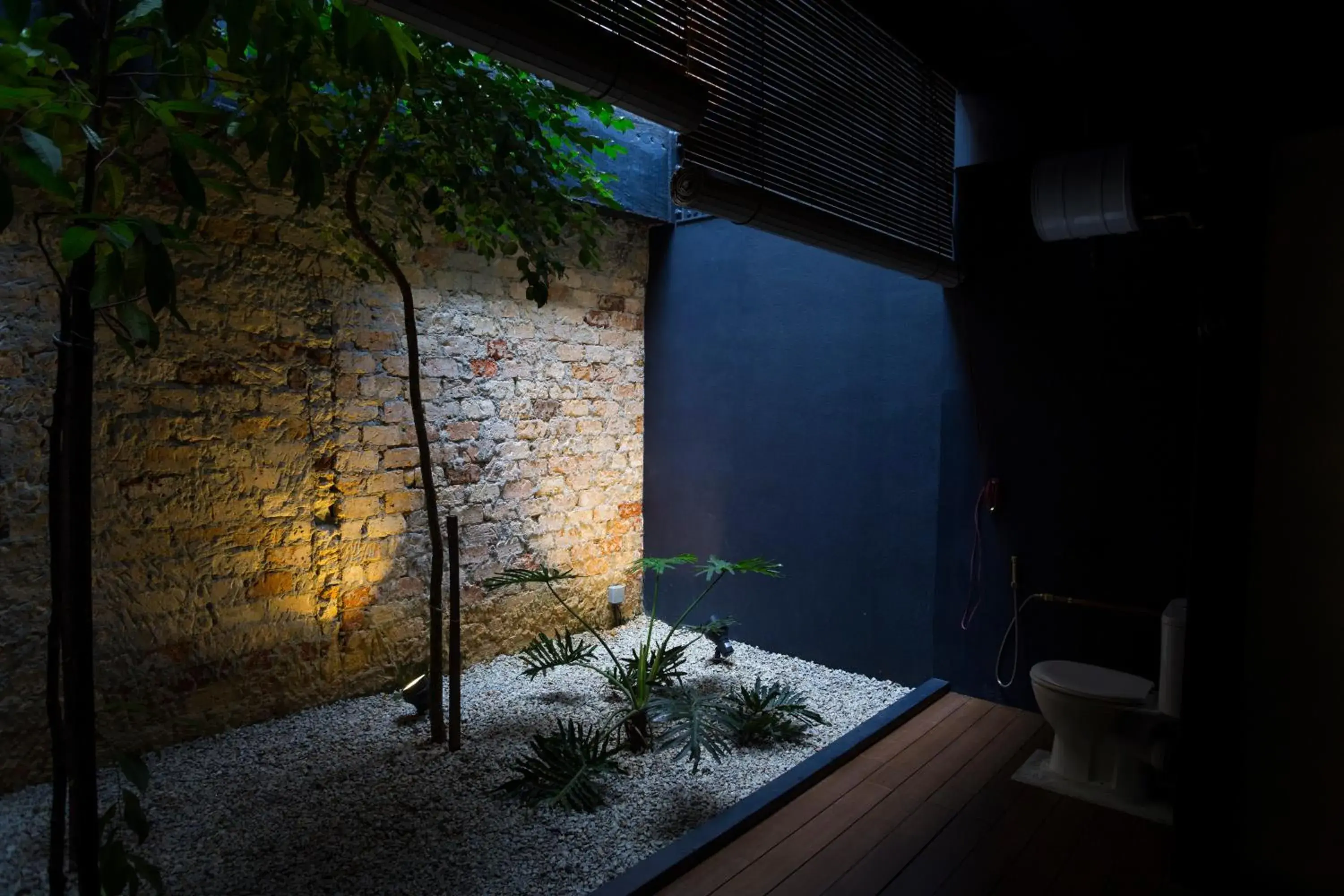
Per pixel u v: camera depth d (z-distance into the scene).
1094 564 3.38
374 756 3.02
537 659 3.43
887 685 4.01
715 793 2.81
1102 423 3.35
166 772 2.83
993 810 2.72
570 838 2.49
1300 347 2.19
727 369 4.67
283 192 3.26
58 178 1.01
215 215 3.06
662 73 2.07
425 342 3.83
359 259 3.09
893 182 3.32
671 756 3.12
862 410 4.12
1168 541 3.20
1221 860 2.29
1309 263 2.18
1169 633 2.78
